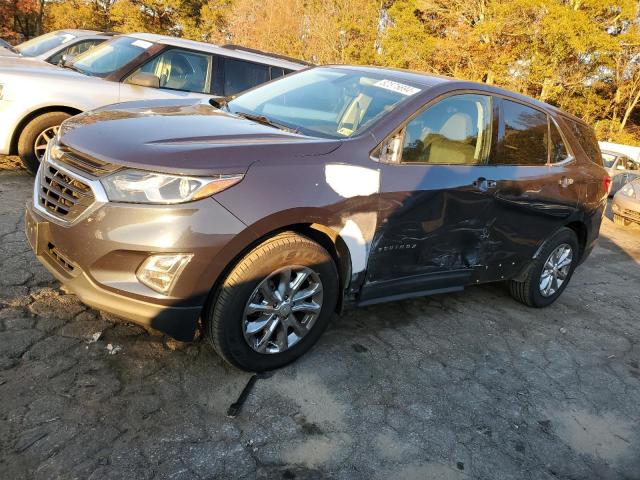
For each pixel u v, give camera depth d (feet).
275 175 8.84
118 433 7.81
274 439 8.27
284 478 7.59
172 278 8.19
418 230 11.04
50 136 18.53
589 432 10.07
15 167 20.31
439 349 11.98
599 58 80.94
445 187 11.19
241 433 8.25
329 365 10.44
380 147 10.35
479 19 83.25
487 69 81.51
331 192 9.43
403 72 12.96
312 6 94.12
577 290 18.45
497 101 12.85
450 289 12.65
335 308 10.78
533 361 12.35
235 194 8.41
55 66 20.97
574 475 8.84
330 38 93.35
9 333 9.58
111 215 8.07
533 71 78.84
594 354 13.33
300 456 8.04
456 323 13.52
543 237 14.47
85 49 27.91
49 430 7.63
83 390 8.54
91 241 8.18
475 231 12.28
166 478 7.22
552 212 14.16
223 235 8.29
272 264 9.03
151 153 8.32
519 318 14.65
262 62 23.85
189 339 8.82
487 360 11.96
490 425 9.67
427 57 88.84
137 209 8.02
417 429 9.14
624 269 22.62
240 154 8.72
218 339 8.93
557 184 14.10
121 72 19.98
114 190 8.12
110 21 139.23
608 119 99.96
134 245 8.05
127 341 9.98
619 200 33.76
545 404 10.68
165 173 8.07
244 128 10.09
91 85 19.15
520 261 14.25
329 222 9.50
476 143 12.18
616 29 82.23
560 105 89.10
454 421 9.56
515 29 76.95
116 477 7.08
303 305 9.80
